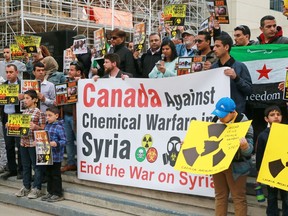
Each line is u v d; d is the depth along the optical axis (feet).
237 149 12.65
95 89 19.58
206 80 16.01
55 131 19.22
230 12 63.52
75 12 59.57
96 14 61.41
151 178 17.78
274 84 18.44
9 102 20.88
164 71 18.54
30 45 24.26
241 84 14.89
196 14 66.54
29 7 55.21
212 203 16.17
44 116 20.18
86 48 24.49
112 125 19.11
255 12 65.92
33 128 19.69
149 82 17.80
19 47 24.71
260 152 13.92
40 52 24.79
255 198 15.65
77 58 25.66
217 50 15.60
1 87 20.97
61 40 31.65
